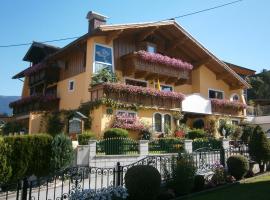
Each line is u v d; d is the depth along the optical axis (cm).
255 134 1598
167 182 1188
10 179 1252
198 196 1159
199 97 2914
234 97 3494
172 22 2742
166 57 2683
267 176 1486
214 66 3212
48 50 3244
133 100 2395
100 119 2227
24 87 3562
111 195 941
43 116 2583
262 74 5888
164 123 2619
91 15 2720
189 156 1245
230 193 1173
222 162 1512
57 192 1202
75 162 1468
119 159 1623
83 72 2547
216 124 3028
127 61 2562
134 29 2570
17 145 1277
